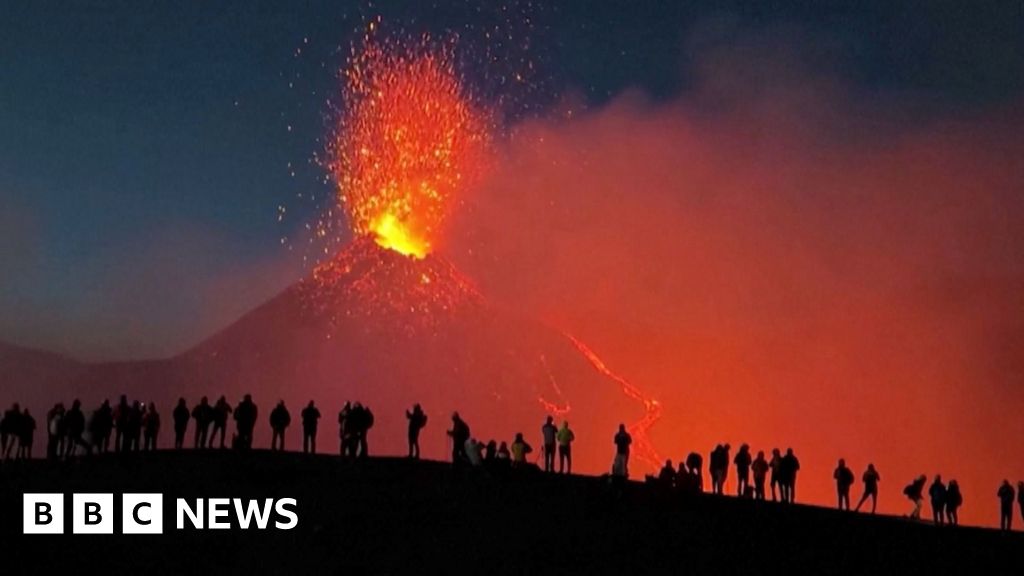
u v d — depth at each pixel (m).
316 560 37.41
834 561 41.84
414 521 41.88
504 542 40.06
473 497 45.59
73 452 51.62
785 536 44.66
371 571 36.53
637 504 46.91
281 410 54.62
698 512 46.75
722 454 55.47
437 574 36.50
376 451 138.38
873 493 55.75
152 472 46.91
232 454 51.50
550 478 50.97
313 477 47.44
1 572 34.84
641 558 39.56
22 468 47.59
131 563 36.50
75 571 35.53
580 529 42.19
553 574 37.19
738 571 39.22
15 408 50.91
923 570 41.72
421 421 54.16
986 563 43.28
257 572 36.19
